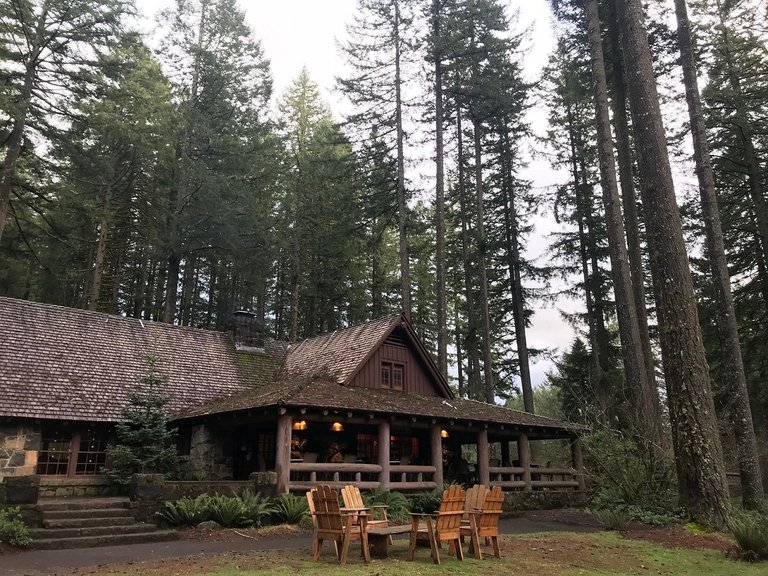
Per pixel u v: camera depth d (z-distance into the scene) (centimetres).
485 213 3256
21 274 2816
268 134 3419
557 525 1398
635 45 1464
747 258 2486
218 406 1586
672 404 1291
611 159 1777
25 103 1922
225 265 3234
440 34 2689
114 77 2238
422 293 3919
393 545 1006
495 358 3738
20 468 1377
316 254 3384
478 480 1781
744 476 1614
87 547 990
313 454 1628
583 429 1706
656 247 1358
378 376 1848
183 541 1044
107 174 2355
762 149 2416
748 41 2336
